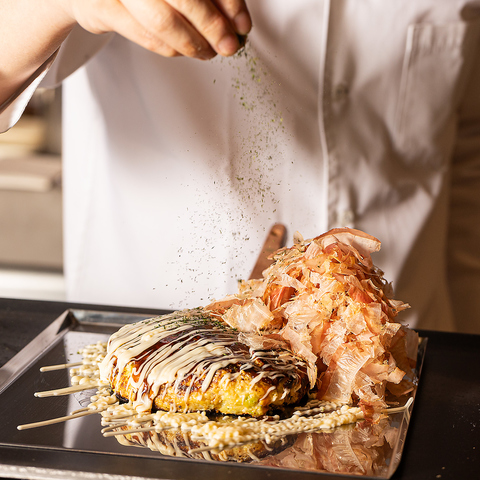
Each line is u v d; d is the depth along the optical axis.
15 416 0.93
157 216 1.44
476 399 0.99
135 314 1.12
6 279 2.35
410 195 1.40
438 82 1.33
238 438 0.90
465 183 1.60
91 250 1.51
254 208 1.35
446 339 1.11
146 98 1.37
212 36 0.91
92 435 0.90
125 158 1.42
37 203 2.36
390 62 1.32
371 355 0.97
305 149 1.35
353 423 0.94
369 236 1.01
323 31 1.31
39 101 2.64
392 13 1.30
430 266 1.46
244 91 1.34
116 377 0.96
